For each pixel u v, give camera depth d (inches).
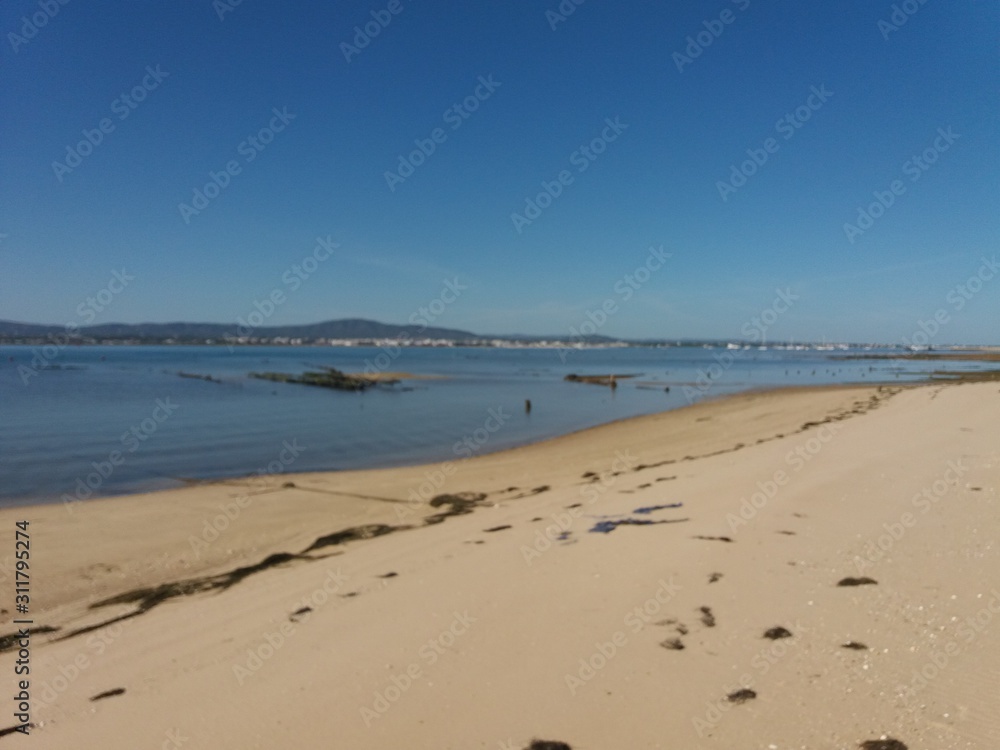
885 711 161.0
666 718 165.9
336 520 539.8
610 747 155.9
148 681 225.5
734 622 216.5
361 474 762.8
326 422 1328.7
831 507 348.5
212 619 292.2
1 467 838.5
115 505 600.1
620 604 239.0
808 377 2755.9
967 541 269.0
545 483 647.8
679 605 233.6
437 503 577.0
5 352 6879.9
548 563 297.6
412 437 1119.6
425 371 3666.3
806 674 181.2
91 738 184.9
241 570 387.5
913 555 260.4
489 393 2138.3
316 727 174.1
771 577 251.9
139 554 458.9
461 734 165.3
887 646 191.3
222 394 2015.3
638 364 4714.6
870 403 1171.3
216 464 865.5
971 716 154.3
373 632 238.5
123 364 4197.8
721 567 267.3
